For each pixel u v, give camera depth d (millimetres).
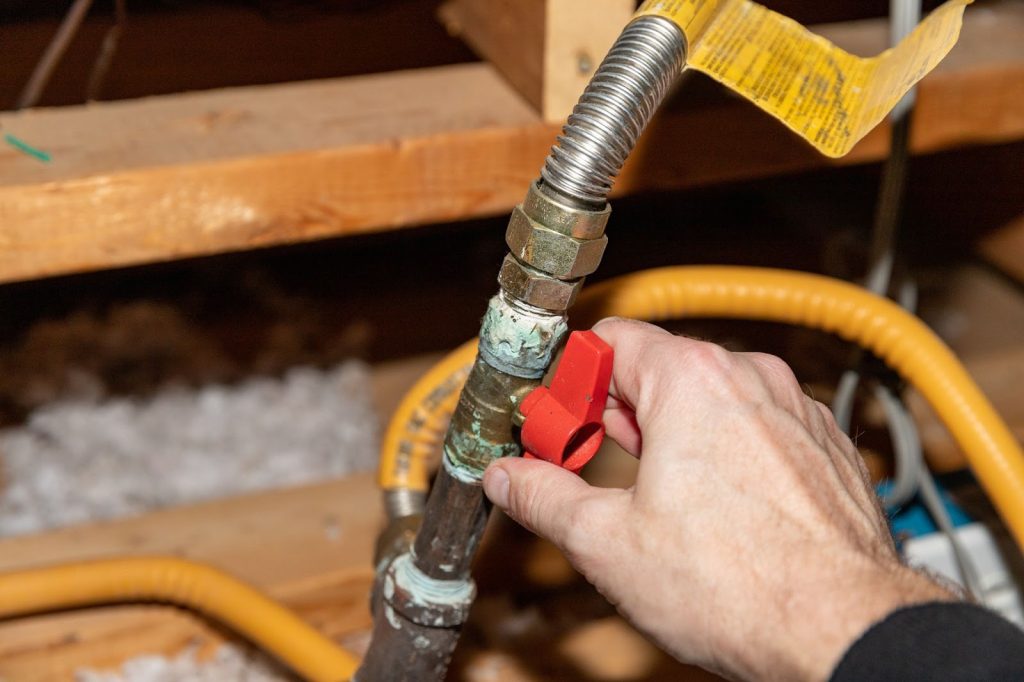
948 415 664
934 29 431
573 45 622
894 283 1080
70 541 823
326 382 1126
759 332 1104
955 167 1129
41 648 746
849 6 969
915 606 393
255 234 605
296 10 917
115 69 842
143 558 726
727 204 1269
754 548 417
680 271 692
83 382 1090
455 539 485
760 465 430
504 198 650
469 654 794
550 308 430
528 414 448
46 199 557
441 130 626
